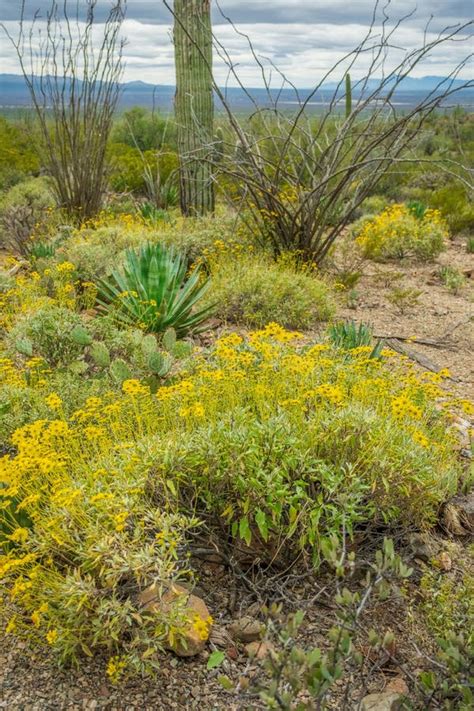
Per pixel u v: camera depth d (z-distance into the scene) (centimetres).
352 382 398
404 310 755
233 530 291
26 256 909
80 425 349
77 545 272
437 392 391
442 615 274
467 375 569
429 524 326
